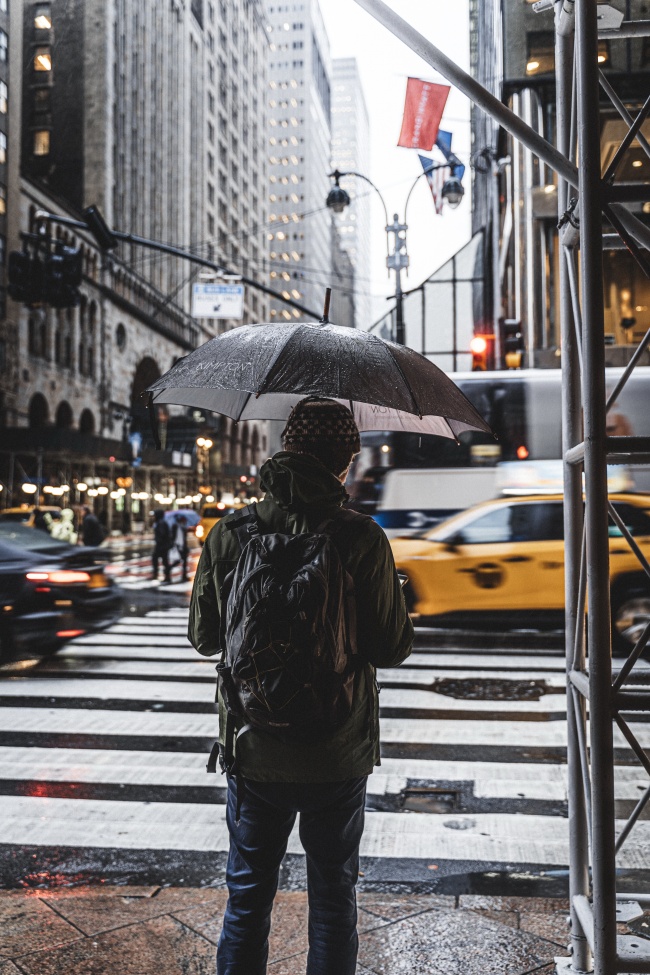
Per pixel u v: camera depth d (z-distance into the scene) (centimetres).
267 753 211
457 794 536
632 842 445
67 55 5647
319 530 218
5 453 4050
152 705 764
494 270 2867
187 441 6172
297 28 15425
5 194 4256
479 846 450
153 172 6931
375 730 224
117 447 4425
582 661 302
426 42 280
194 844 450
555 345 2044
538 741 652
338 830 221
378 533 222
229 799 229
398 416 319
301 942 312
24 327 4425
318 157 16200
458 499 1266
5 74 4253
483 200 3094
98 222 1575
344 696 209
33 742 646
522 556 1120
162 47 7175
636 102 1116
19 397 4353
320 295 15625
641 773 572
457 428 302
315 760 210
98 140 5641
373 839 461
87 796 527
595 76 246
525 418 1263
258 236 11306
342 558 216
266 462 231
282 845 225
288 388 232
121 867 420
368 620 219
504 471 1259
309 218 14900
